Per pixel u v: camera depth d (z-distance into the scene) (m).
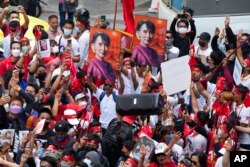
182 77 21.55
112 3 33.69
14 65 23.48
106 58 22.91
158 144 20.00
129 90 23.16
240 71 23.64
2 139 20.44
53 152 20.33
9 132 20.45
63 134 20.67
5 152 20.08
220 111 21.92
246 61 23.69
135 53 23.27
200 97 23.12
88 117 21.89
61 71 22.62
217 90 22.98
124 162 19.67
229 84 23.45
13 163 19.73
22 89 22.86
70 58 23.11
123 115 19.03
